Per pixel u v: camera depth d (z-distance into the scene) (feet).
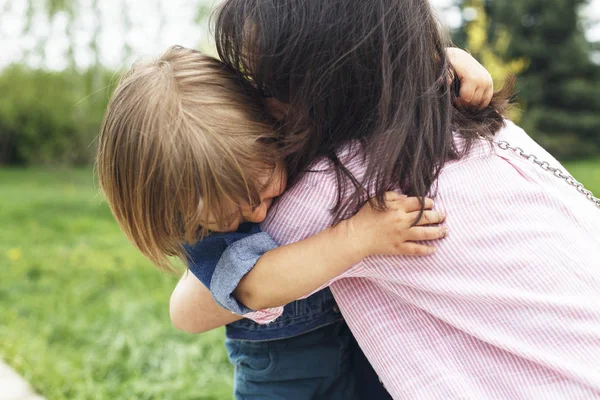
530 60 52.75
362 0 3.35
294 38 3.33
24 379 8.66
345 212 3.41
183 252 3.61
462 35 47.57
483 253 3.42
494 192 3.53
